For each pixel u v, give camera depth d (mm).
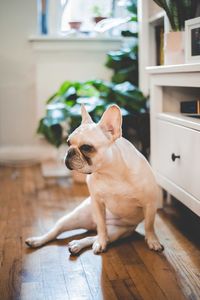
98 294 1281
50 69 3219
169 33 1914
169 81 1839
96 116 2543
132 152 1541
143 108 2557
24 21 3234
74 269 1461
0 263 1523
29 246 1673
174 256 1548
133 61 2979
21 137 3402
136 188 1526
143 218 1686
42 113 3254
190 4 1909
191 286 1317
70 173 2871
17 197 2396
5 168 3160
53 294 1290
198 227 1852
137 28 2891
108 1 3203
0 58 3273
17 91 3334
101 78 3275
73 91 2795
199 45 1611
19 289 1327
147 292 1285
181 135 1721
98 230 1618
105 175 1508
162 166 1986
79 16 3234
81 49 3205
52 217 2043
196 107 1943
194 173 1601
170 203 2184
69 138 1401
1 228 1897
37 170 3086
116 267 1466
